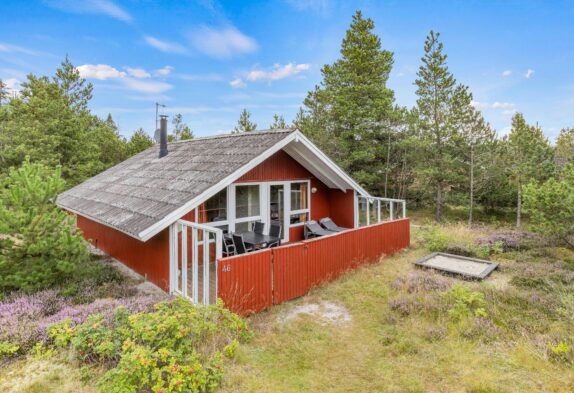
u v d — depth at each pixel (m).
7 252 6.48
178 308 5.19
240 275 6.06
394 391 4.13
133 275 8.59
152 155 13.27
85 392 4.05
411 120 20.20
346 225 12.52
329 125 21.78
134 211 7.60
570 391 3.99
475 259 9.40
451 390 4.11
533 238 11.23
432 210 23.45
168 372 4.05
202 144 11.35
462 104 18.42
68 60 25.55
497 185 19.42
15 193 6.57
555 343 4.89
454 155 19.88
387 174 21.75
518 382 4.18
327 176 11.70
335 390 4.20
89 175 19.58
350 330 5.71
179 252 8.45
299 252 7.14
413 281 7.57
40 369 4.46
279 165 10.88
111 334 4.71
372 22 21.48
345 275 8.32
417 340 5.23
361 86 20.23
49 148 17.81
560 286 7.00
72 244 7.02
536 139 17.58
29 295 6.50
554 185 9.80
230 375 4.36
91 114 27.05
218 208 9.33
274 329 5.70
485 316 5.77
